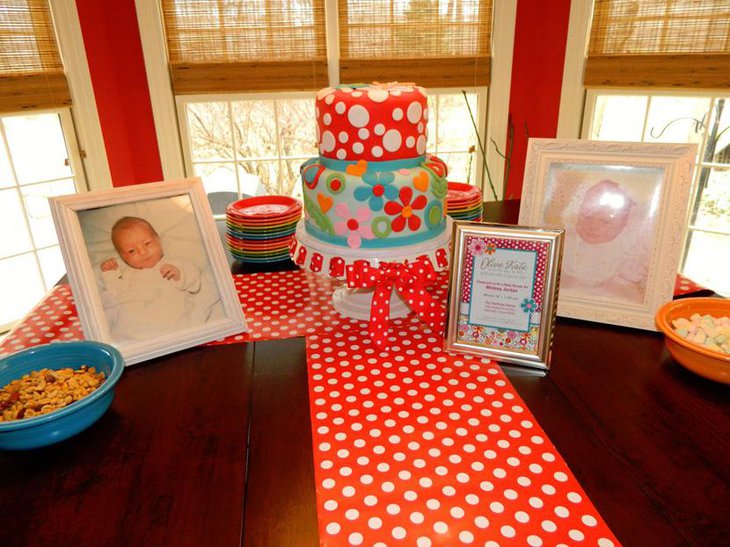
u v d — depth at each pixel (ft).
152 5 7.22
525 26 8.01
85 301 3.39
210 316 3.77
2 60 6.54
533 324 3.32
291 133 8.37
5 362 3.02
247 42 7.59
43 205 7.44
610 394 3.09
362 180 3.43
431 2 7.76
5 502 2.42
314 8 7.57
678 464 2.55
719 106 7.25
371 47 7.89
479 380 3.25
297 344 3.71
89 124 7.40
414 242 3.65
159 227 3.71
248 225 4.86
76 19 6.93
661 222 3.55
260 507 2.35
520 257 3.27
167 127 7.84
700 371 3.06
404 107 3.45
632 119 7.98
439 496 2.39
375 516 2.29
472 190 5.48
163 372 3.42
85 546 2.19
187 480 2.52
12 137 6.92
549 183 3.84
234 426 2.90
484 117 8.65
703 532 2.18
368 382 3.26
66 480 2.54
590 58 7.79
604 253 3.76
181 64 7.54
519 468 2.55
